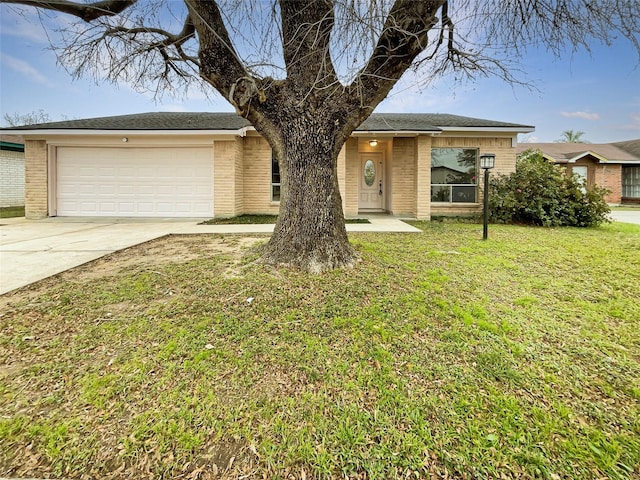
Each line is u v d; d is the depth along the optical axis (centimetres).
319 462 156
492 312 312
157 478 149
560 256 523
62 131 974
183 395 200
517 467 152
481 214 1092
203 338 263
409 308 316
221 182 1033
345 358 238
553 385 209
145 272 434
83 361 236
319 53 409
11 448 163
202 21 392
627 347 254
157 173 1045
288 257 439
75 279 408
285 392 204
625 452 159
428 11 382
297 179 443
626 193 2061
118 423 179
